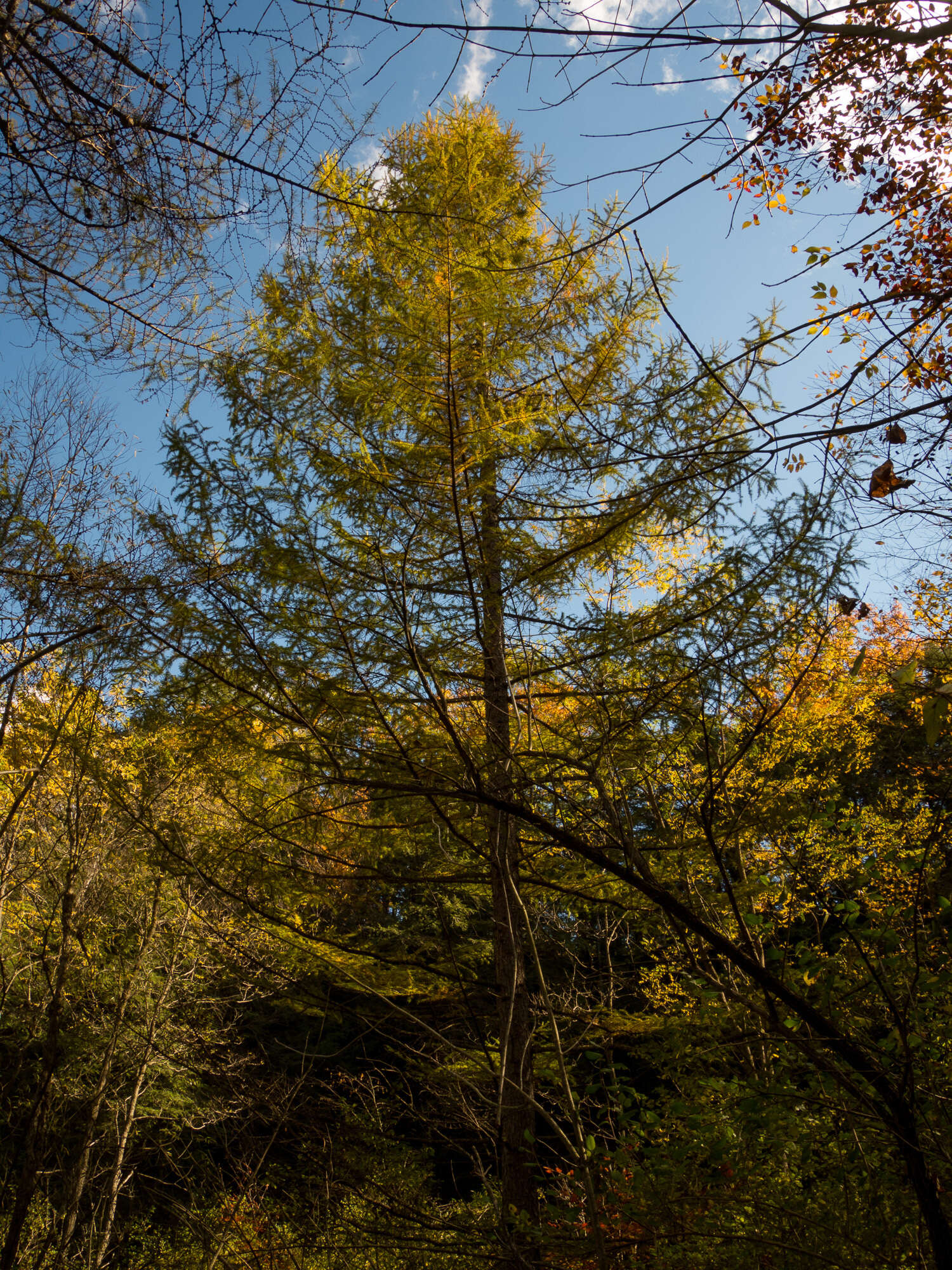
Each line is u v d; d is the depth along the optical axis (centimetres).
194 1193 509
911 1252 318
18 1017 732
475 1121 456
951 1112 317
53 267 302
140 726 413
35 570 415
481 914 750
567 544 458
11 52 249
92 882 684
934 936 348
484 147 550
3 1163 622
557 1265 369
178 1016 855
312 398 416
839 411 272
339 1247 415
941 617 568
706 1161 368
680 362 462
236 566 372
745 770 450
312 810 429
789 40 208
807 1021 315
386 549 390
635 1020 505
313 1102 452
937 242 443
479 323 376
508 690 452
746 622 351
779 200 423
